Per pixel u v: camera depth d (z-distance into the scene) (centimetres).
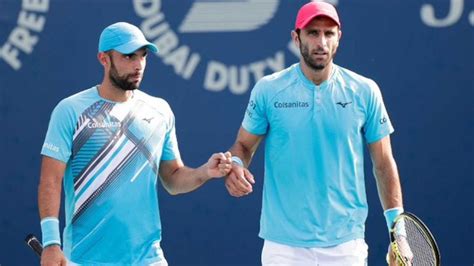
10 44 2731
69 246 1855
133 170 1844
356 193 1895
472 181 2661
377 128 1900
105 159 1833
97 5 2706
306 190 1867
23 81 2736
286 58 2658
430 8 2639
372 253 2684
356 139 1881
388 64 2655
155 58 2691
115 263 1839
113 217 1831
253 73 2673
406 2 2642
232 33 2672
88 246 1838
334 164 1866
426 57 2650
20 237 2758
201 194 2714
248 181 1844
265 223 1917
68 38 2717
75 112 1833
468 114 2652
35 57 2730
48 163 1820
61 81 2730
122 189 1834
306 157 1862
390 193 1911
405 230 1747
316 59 1819
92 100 1847
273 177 1900
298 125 1861
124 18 2702
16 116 2742
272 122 1883
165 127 1892
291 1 2653
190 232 2722
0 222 2753
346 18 2652
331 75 1880
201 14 2675
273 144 1888
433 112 2656
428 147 2664
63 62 2725
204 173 1864
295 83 1878
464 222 2670
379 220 2683
